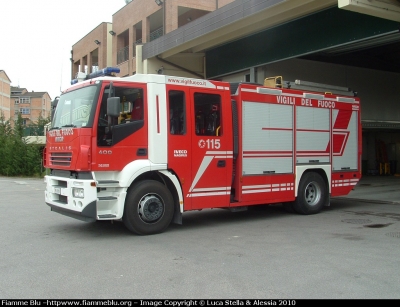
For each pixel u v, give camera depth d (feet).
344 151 38.11
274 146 32.91
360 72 63.67
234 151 30.76
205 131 29.40
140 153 26.66
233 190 31.14
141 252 22.79
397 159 79.97
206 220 33.32
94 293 16.38
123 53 99.45
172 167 27.68
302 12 45.42
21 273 19.06
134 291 16.57
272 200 32.68
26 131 115.55
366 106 63.82
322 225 30.81
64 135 26.73
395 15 36.94
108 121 25.45
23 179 93.04
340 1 34.68
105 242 25.31
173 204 28.17
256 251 22.86
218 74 61.87
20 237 26.99
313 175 35.65
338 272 18.92
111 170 25.68
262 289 16.71
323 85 37.86
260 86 32.48
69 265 20.34
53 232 28.60
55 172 28.81
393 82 67.72
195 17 92.38
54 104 30.42
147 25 88.63
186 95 28.55
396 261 20.72
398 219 33.14
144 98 26.96
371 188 56.49
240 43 56.95
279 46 50.47
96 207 24.99
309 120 35.32
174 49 61.52
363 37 41.45
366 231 28.32
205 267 19.83
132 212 26.45
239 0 47.37
